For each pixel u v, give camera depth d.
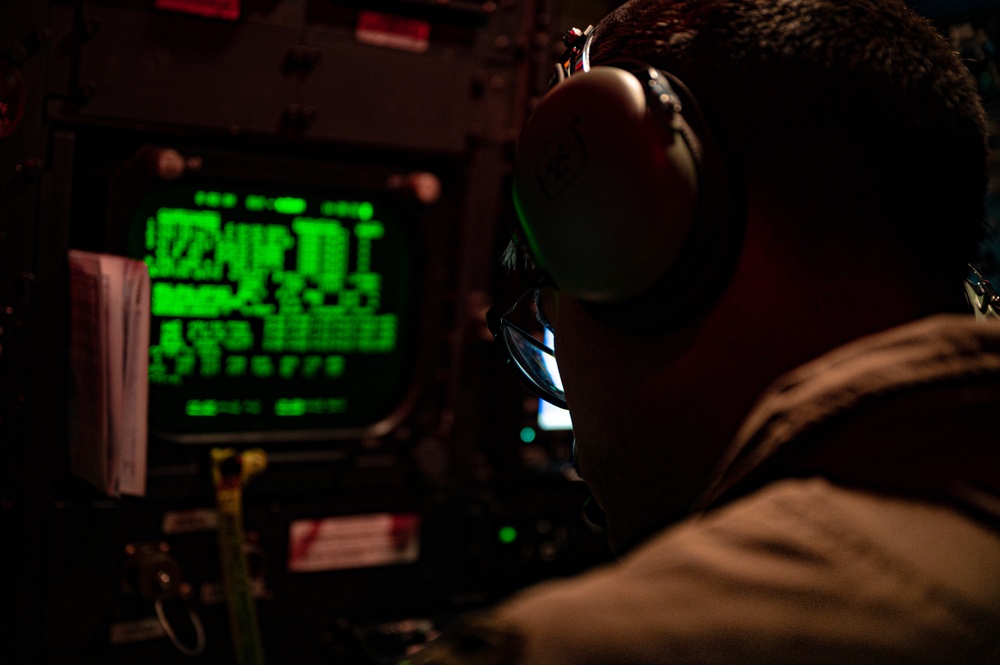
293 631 1.23
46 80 1.01
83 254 1.01
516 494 1.38
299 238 1.19
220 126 1.10
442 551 1.32
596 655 0.32
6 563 1.06
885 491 0.33
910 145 0.41
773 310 0.41
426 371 1.28
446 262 1.28
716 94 0.43
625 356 0.45
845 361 0.37
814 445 0.35
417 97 1.21
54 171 1.02
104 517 1.10
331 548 1.24
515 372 0.60
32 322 1.04
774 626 0.31
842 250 0.40
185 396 1.14
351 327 1.24
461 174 1.28
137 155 1.06
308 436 1.21
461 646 0.35
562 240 0.45
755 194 0.41
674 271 0.42
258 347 1.18
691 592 0.32
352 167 1.19
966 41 1.37
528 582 1.40
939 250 0.42
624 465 0.47
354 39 1.16
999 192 1.35
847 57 0.41
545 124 0.46
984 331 0.36
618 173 0.42
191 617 1.14
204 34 1.08
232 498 1.12
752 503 0.35
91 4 1.02
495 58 1.26
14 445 1.05
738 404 0.42
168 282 1.11
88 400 1.02
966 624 0.31
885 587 0.31
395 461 1.27
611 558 1.45
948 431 0.34
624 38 0.47
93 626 1.10
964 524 0.32
